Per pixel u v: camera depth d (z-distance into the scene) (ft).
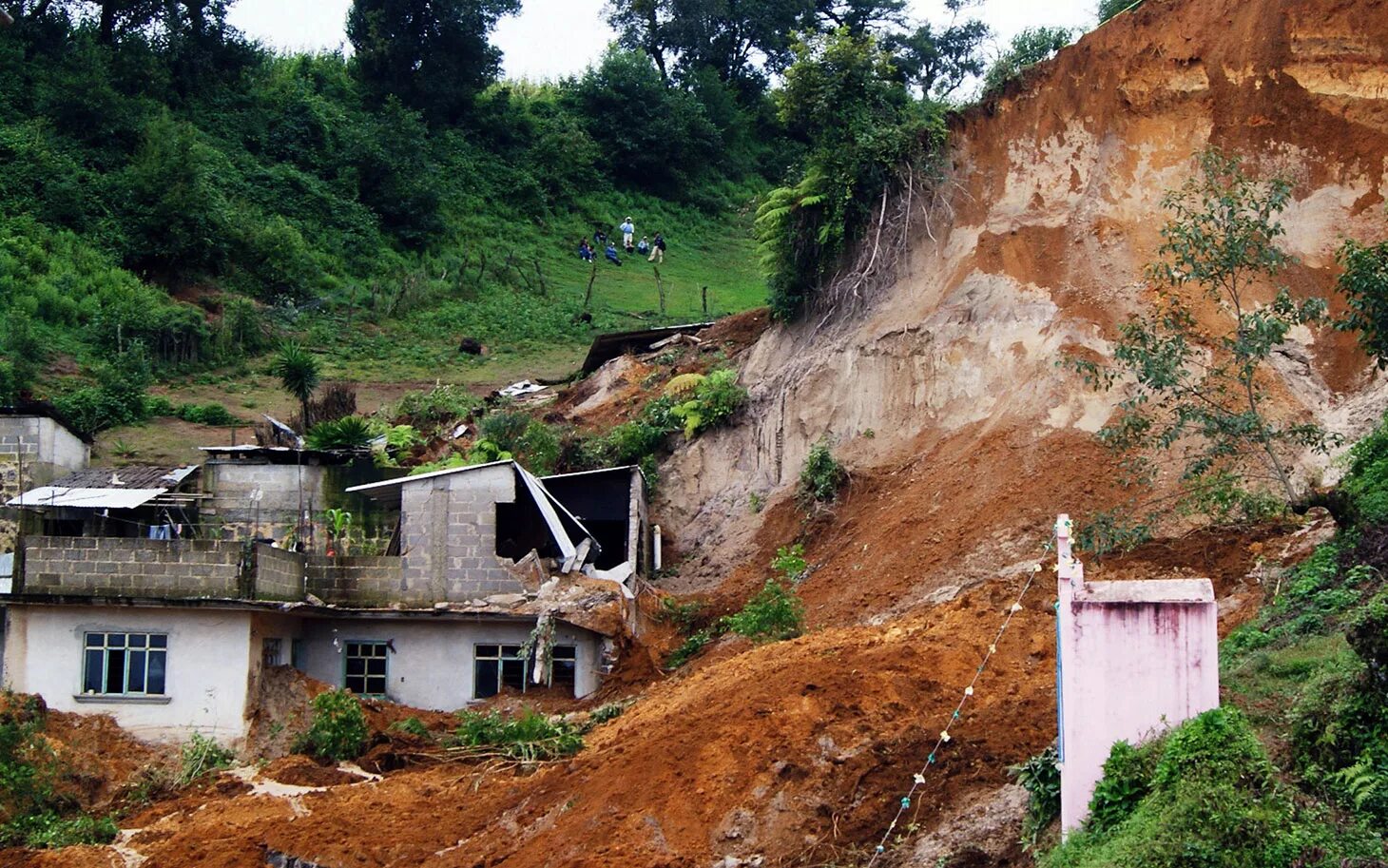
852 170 107.14
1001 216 100.94
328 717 75.87
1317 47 93.25
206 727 77.10
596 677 81.92
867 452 97.96
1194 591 47.85
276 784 72.23
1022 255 97.71
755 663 70.23
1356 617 47.98
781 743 59.72
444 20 209.46
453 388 137.08
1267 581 65.57
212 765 75.51
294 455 101.40
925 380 98.17
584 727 74.79
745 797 58.03
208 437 130.00
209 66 197.06
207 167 177.99
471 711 80.64
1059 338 91.30
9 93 178.81
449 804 66.28
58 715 77.10
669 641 86.74
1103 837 45.57
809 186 109.40
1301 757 46.44
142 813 71.26
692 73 228.63
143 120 179.52
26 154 167.53
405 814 65.82
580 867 56.54
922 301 101.96
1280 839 41.73
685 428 108.58
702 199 216.74
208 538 99.45
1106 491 79.82
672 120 218.18
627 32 235.61
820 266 110.73
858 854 53.98
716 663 77.10
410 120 195.62
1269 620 60.18
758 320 123.85
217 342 152.66
